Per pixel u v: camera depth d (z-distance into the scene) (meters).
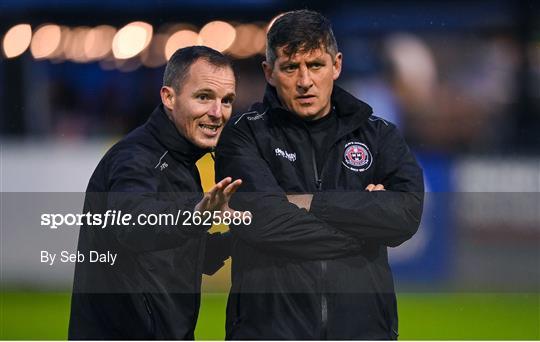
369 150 12.20
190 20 32.84
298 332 11.52
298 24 11.77
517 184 26.14
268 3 32.25
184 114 11.70
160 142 11.85
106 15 33.22
